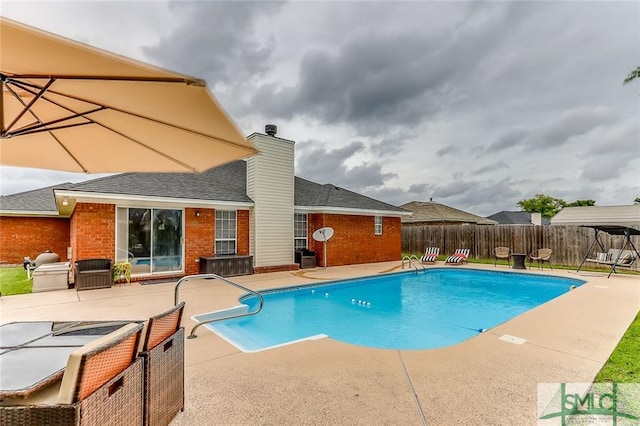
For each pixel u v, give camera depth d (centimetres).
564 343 527
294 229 1593
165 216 1180
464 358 465
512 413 319
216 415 314
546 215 3941
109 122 288
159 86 205
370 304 1007
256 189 1378
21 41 171
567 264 1608
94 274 986
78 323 320
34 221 1597
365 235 1766
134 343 229
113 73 200
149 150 339
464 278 1474
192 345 519
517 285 1330
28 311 727
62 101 265
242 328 743
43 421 168
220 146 304
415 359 462
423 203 3497
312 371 420
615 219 2167
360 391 366
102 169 402
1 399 186
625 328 608
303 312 898
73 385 171
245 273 1290
